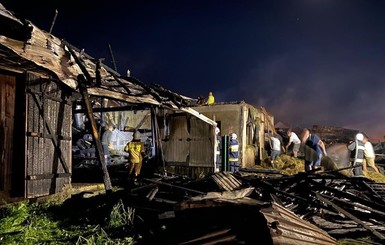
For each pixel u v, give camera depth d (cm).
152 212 554
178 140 1300
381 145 2105
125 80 850
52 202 676
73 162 1295
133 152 1039
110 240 466
